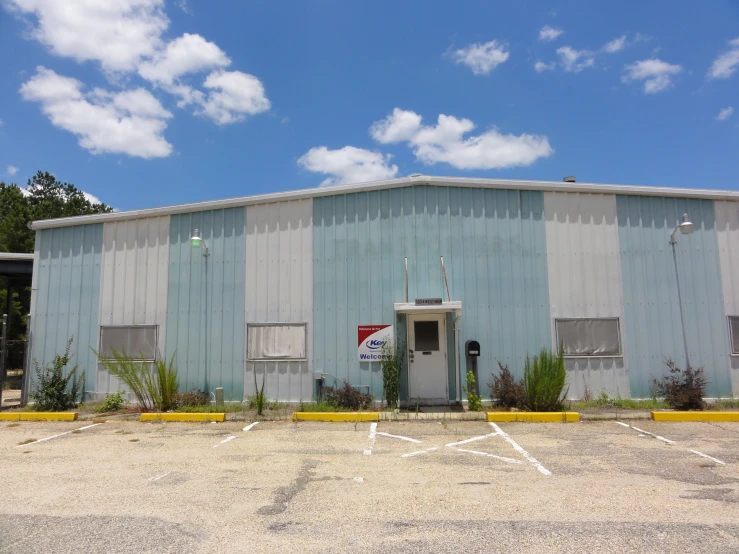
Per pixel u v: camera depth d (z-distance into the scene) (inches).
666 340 489.1
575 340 489.4
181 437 372.2
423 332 496.4
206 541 184.5
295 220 515.5
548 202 507.2
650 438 351.3
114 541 184.7
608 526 193.0
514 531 189.3
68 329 528.4
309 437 366.0
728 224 507.2
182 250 524.7
